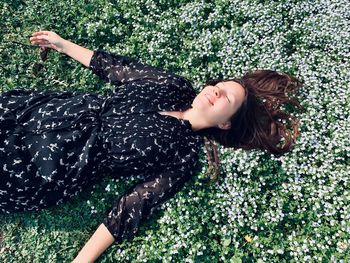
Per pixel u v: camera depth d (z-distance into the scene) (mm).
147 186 1269
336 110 1489
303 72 1563
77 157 1224
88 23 1559
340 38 1632
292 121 1457
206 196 1353
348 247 1309
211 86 1301
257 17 1654
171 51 1569
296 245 1316
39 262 1283
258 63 1573
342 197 1375
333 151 1444
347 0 1700
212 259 1298
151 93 1306
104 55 1437
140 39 1560
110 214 1252
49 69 1492
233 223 1331
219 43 1589
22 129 1212
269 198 1400
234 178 1367
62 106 1254
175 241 1282
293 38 1670
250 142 1403
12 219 1318
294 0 1701
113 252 1287
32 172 1195
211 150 1381
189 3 1647
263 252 1309
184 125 1302
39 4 1567
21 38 1519
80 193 1357
